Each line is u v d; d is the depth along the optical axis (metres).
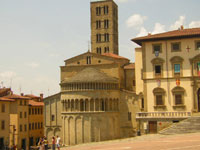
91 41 144.00
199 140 48.69
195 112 81.62
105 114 95.06
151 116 83.38
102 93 95.31
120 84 106.00
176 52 85.06
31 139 120.00
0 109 92.19
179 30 91.62
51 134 108.81
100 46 142.38
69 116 97.19
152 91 86.69
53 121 108.81
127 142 58.72
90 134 93.81
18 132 109.38
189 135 58.88
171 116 81.06
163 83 85.69
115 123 98.88
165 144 46.84
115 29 147.00
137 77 100.56
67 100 98.19
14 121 109.62
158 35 87.50
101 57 108.44
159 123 82.00
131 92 100.69
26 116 116.38
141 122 84.06
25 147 114.12
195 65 83.19
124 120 100.94
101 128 94.06
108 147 50.94
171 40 85.75
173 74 84.94
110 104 98.06
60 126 107.31
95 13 144.25
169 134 67.69
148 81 87.31
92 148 52.06
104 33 142.12
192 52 83.56
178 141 49.41
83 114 94.94
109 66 105.44
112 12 142.12
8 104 96.75
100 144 62.38
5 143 93.31
